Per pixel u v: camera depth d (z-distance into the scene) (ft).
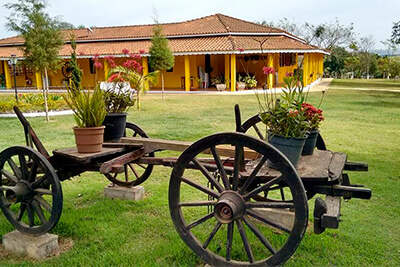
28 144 12.30
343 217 14.01
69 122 38.37
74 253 11.57
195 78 82.84
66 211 14.88
